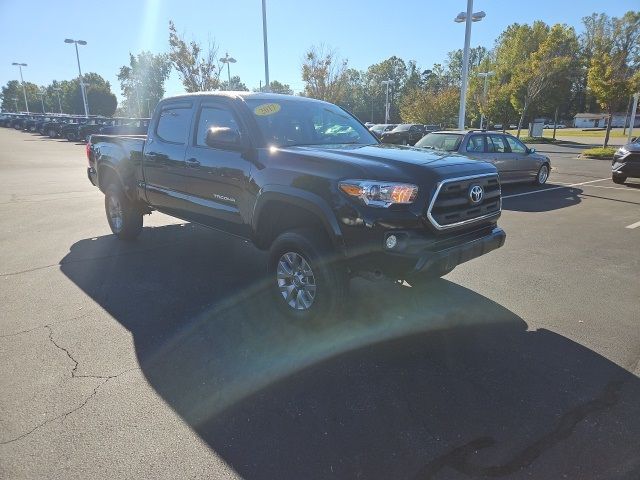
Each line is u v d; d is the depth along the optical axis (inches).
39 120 1791.3
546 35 1734.7
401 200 131.1
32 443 100.1
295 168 150.4
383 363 134.6
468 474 92.3
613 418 109.3
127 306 172.9
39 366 130.8
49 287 190.9
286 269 159.9
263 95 190.2
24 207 369.7
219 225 191.6
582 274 211.6
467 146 420.5
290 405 115.0
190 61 1008.2
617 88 956.6
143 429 105.3
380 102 3656.5
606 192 458.9
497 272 214.2
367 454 98.1
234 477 91.6
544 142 1523.1
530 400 116.5
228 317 164.2
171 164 207.5
